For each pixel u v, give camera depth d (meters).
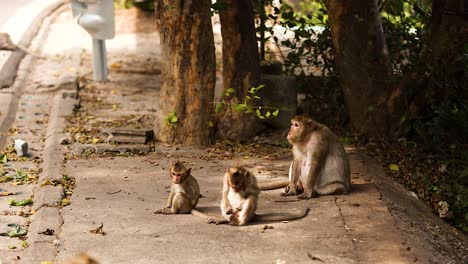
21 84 19.89
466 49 14.62
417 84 15.75
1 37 23.41
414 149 15.64
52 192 12.52
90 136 16.00
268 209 11.81
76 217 11.46
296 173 12.59
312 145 12.33
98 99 19.45
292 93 16.56
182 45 15.37
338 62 16.30
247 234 10.73
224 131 16.00
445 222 13.56
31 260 9.97
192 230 10.89
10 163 14.59
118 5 31.77
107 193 12.60
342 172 12.48
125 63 23.45
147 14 30.59
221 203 11.32
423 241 10.91
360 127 16.23
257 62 16.14
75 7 20.72
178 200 11.52
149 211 11.73
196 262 9.75
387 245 10.33
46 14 29.84
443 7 15.25
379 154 15.44
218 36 26.97
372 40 15.98
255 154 15.10
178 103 15.59
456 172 14.66
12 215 11.95
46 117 17.70
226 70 16.06
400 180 14.48
